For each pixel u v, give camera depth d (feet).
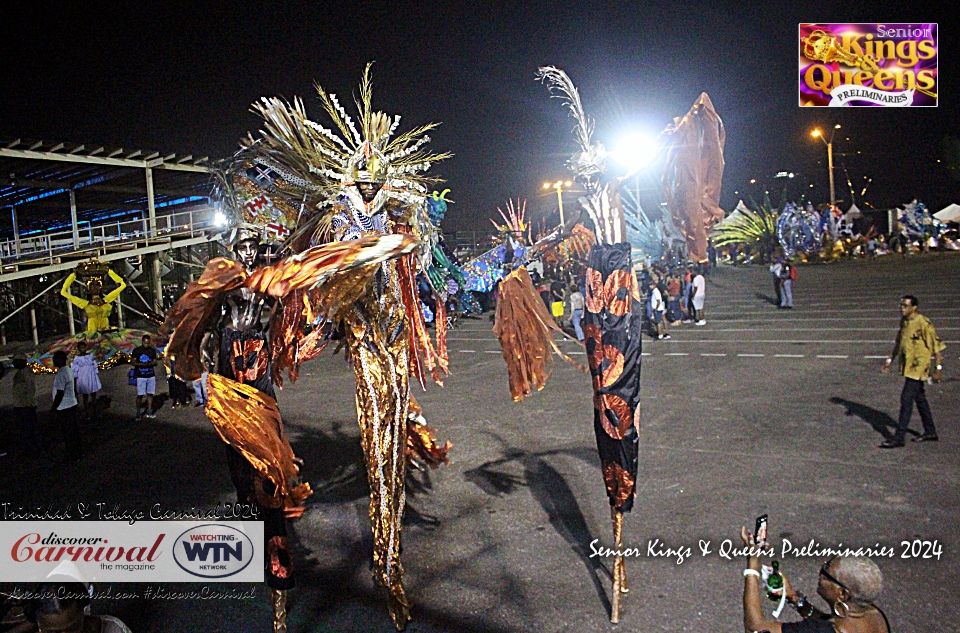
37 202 87.20
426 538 19.81
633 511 20.67
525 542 19.16
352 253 13.37
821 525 18.90
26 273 67.26
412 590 16.93
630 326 14.66
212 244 83.41
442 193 18.57
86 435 35.94
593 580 16.88
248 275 13.78
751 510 20.16
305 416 36.14
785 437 26.71
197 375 14.58
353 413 36.37
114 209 98.12
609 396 14.67
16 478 28.84
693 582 16.47
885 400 31.27
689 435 27.81
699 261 16.78
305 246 16.34
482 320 76.02
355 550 19.72
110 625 11.12
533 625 15.12
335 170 15.71
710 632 14.40
